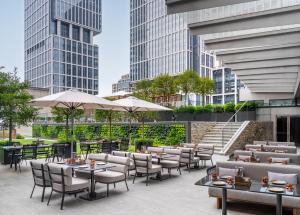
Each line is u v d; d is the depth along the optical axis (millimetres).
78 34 118188
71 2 114312
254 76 14102
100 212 5906
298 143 21703
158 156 9516
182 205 6395
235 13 7145
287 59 10500
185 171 10711
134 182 8773
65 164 7473
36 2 117438
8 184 8484
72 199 6875
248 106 23188
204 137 18672
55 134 26359
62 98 9297
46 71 111000
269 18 6895
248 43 8703
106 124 22484
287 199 5559
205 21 7535
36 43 117750
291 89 20125
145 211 5973
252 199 5828
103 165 7477
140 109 14680
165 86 29328
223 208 5148
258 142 14500
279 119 22516
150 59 94625
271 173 6176
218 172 6777
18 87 13156
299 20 6570
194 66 86250
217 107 24094
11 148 10805
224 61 11266
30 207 6246
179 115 24953
